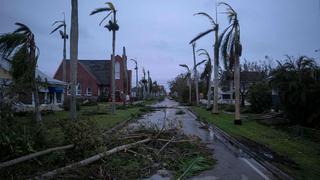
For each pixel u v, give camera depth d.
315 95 23.05
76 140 10.93
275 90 25.36
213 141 16.97
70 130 11.13
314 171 10.14
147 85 115.75
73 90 21.17
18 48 18.95
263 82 39.88
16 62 18.59
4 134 9.75
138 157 10.98
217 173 10.05
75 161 10.25
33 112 17.67
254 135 19.14
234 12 25.41
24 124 11.29
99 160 10.12
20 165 9.41
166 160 11.02
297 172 9.96
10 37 18.77
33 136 11.15
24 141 10.23
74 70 21.20
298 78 23.50
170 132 14.13
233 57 25.72
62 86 41.41
